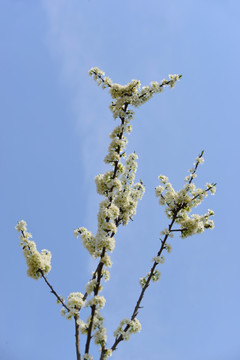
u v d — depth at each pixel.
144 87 1.74
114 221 1.72
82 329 1.62
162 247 1.69
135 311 1.62
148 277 1.68
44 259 1.68
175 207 1.74
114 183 1.69
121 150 1.73
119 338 1.61
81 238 1.75
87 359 1.56
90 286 1.62
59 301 1.66
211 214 1.76
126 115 1.73
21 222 1.71
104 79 1.77
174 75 1.76
